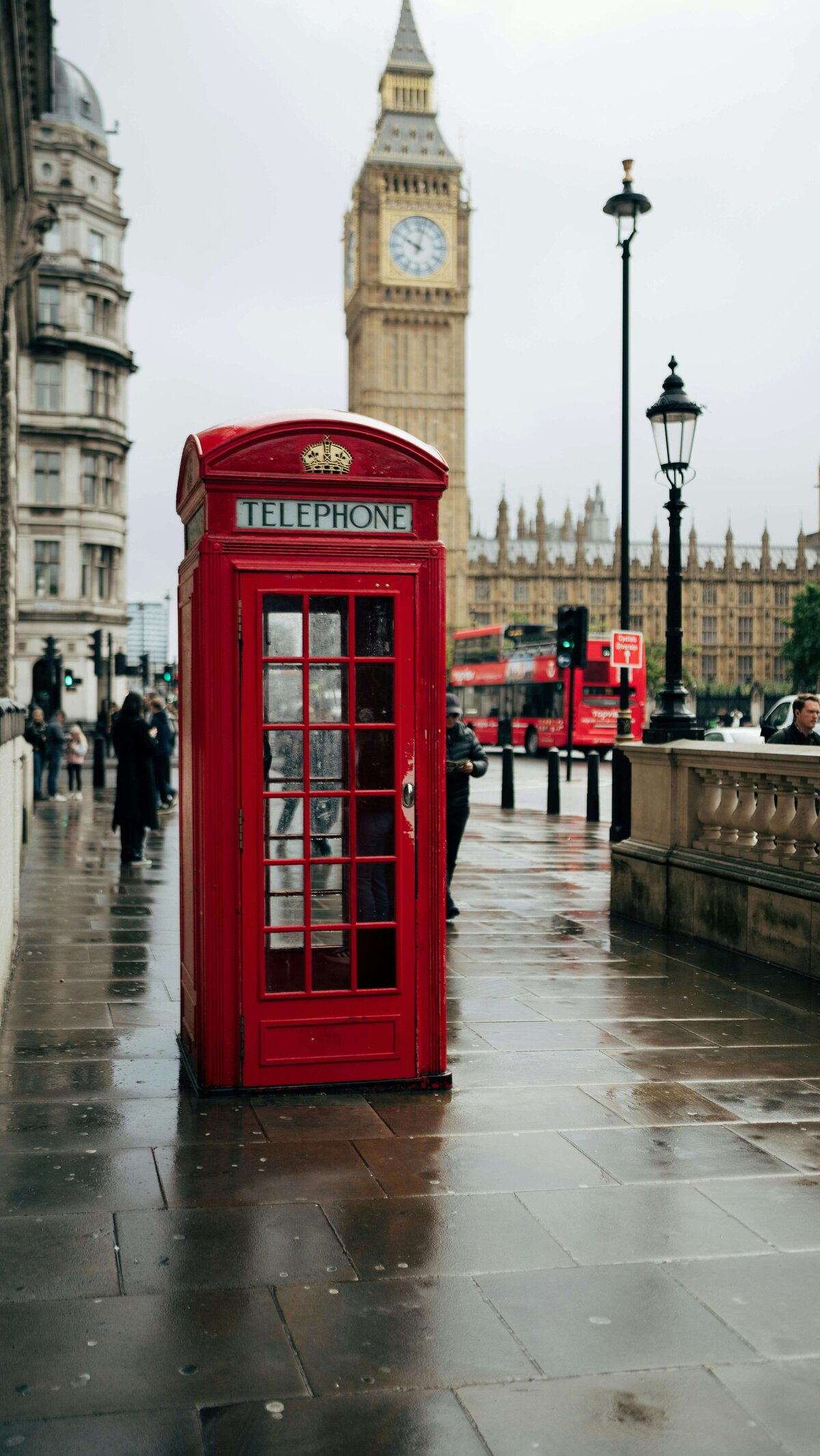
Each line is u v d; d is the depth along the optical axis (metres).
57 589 46.72
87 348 46.62
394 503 5.04
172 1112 4.73
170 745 20.72
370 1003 5.05
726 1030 6.10
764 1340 3.07
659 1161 4.29
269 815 4.96
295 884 4.98
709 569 115.56
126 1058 5.46
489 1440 2.64
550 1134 4.55
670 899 8.88
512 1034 6.00
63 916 9.24
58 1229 3.62
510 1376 2.88
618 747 12.71
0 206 15.91
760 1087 5.17
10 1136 4.43
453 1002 6.66
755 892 7.81
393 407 104.38
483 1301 3.24
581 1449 2.61
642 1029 6.10
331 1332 3.06
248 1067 4.96
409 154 104.19
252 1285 3.30
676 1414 2.75
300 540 4.91
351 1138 4.47
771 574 116.31
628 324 16.17
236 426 4.97
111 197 48.53
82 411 46.72
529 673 41.12
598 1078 5.28
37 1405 2.72
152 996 6.62
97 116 48.53
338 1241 3.59
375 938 5.06
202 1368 2.88
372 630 5.02
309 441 4.91
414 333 104.62
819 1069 5.44
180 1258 3.45
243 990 4.93
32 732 16.47
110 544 48.09
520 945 8.32
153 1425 2.66
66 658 46.59
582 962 7.74
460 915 9.60
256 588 4.87
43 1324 3.06
